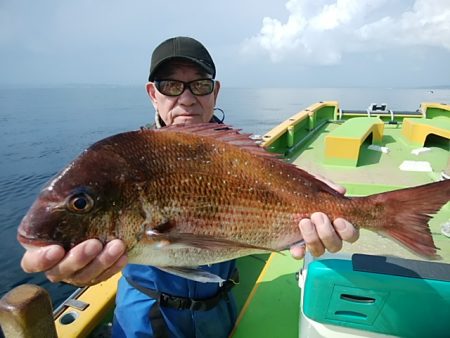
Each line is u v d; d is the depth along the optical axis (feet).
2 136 44.42
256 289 2.93
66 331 2.15
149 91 2.90
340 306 1.97
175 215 1.83
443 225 3.28
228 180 1.94
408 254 2.67
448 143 6.38
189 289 2.25
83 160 1.70
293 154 6.36
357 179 5.05
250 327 2.60
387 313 1.92
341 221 1.95
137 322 2.21
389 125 8.80
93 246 1.54
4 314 1.63
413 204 2.07
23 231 1.62
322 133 8.14
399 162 5.79
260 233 2.00
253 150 2.07
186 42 2.60
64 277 1.57
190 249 1.84
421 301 1.86
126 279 2.28
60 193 1.63
